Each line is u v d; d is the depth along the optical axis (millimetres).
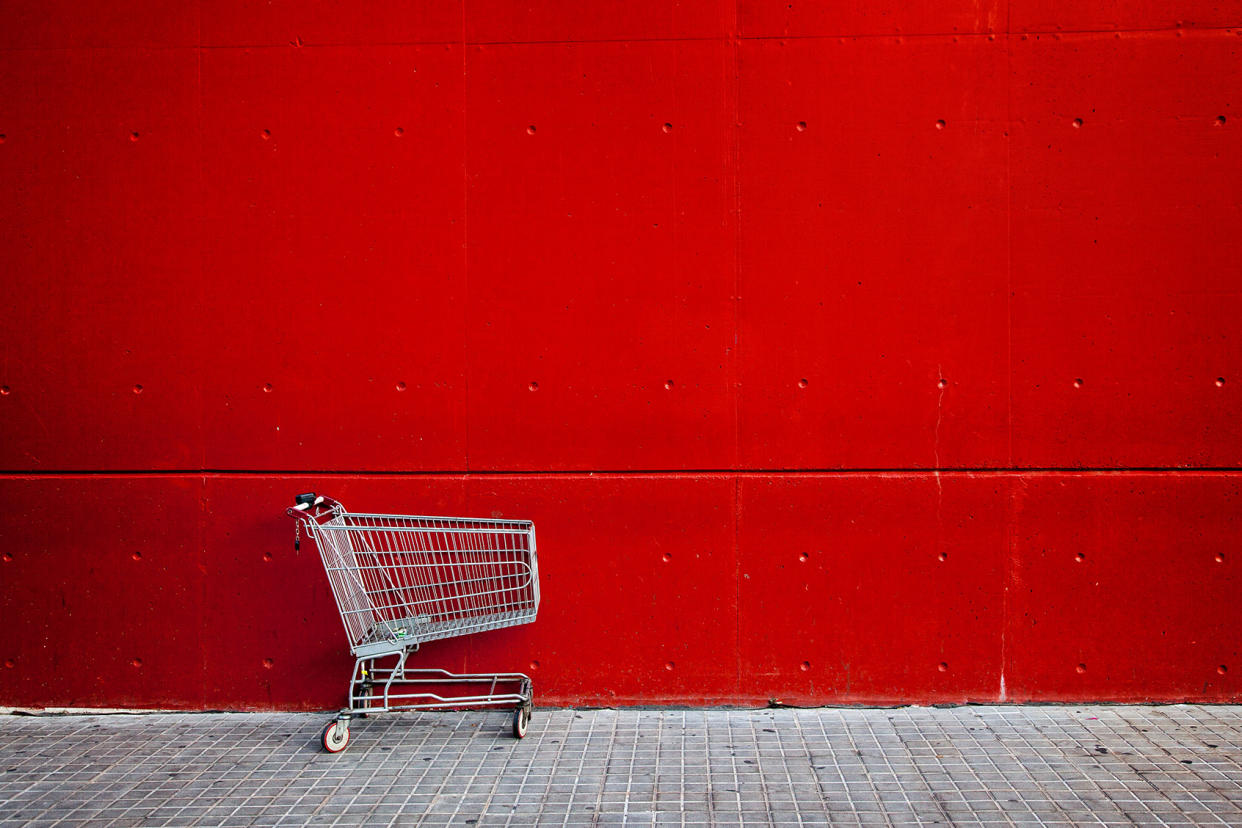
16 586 4918
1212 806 3635
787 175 4840
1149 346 4797
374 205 4898
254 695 4922
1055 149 4805
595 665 4875
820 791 3822
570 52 4859
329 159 4898
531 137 4879
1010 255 4824
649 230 4875
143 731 4641
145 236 4910
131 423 4926
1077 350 4816
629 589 4875
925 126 4820
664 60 4844
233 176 4902
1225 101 4766
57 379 4930
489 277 4898
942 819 3559
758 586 4859
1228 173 4770
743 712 4797
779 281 4855
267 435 4918
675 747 4328
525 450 4898
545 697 4887
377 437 4918
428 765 4156
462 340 4902
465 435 4906
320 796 3840
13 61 4883
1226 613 4773
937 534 4828
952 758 4148
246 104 4895
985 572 4816
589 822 3572
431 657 4891
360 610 4508
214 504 4918
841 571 4840
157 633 4922
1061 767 4027
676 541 4871
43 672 4914
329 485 4898
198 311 4914
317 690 4922
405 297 4906
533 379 4902
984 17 4801
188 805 3768
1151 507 4801
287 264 4914
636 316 4879
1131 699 4801
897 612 4832
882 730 4508
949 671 4824
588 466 4891
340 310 4914
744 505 4859
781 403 4863
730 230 4855
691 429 4875
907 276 4832
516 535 4863
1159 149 4785
